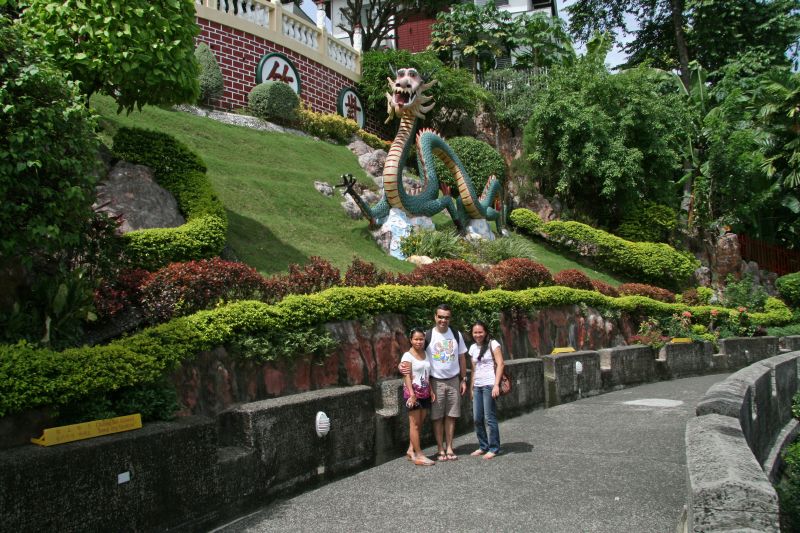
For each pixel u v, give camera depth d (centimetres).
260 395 652
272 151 1653
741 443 381
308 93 2122
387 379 833
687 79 2850
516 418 947
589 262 2120
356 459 669
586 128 2105
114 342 515
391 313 880
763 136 2502
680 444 734
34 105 525
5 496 360
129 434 439
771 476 654
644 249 2077
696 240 2461
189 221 878
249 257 1007
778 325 2242
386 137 2491
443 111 2412
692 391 1218
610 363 1275
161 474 451
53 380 423
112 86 861
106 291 609
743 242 2738
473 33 2948
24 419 416
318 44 2205
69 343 541
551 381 1081
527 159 2261
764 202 2648
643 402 1073
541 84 2498
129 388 489
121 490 422
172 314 634
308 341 709
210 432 496
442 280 1065
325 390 676
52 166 534
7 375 403
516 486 574
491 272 1288
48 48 763
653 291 1767
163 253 781
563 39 3019
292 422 588
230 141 1584
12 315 516
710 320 1867
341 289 789
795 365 981
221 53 1856
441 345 691
